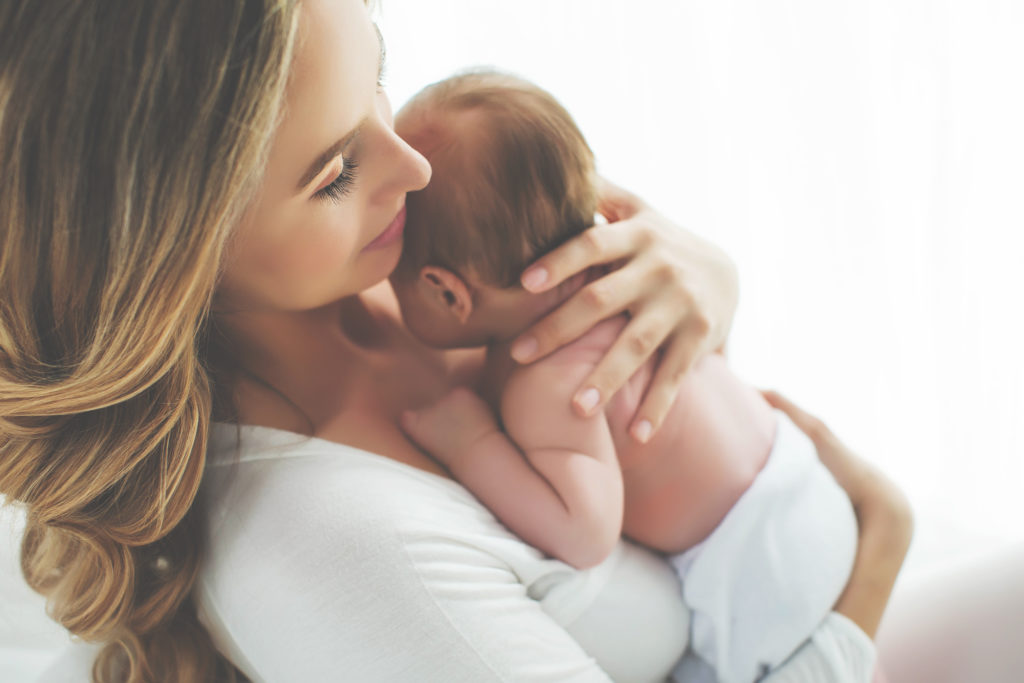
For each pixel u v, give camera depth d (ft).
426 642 2.03
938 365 6.12
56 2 1.46
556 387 2.51
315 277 2.03
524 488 2.42
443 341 2.80
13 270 1.72
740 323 6.29
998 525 5.94
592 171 2.65
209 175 1.58
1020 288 5.88
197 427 2.04
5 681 3.28
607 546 2.40
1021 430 6.03
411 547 2.07
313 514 2.08
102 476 1.98
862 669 2.73
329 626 2.04
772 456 2.88
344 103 1.75
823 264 6.14
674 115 5.77
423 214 2.54
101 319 1.75
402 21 5.27
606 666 2.57
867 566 2.94
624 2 5.52
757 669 2.77
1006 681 3.10
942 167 5.80
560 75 5.59
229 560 2.14
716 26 5.67
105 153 1.55
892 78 5.78
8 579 3.26
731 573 2.73
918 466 6.26
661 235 2.90
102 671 2.59
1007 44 5.56
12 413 1.91
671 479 2.74
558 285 2.69
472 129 2.51
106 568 2.16
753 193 6.00
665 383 2.64
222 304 2.11
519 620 2.17
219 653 2.55
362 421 2.48
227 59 1.51
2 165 1.58
